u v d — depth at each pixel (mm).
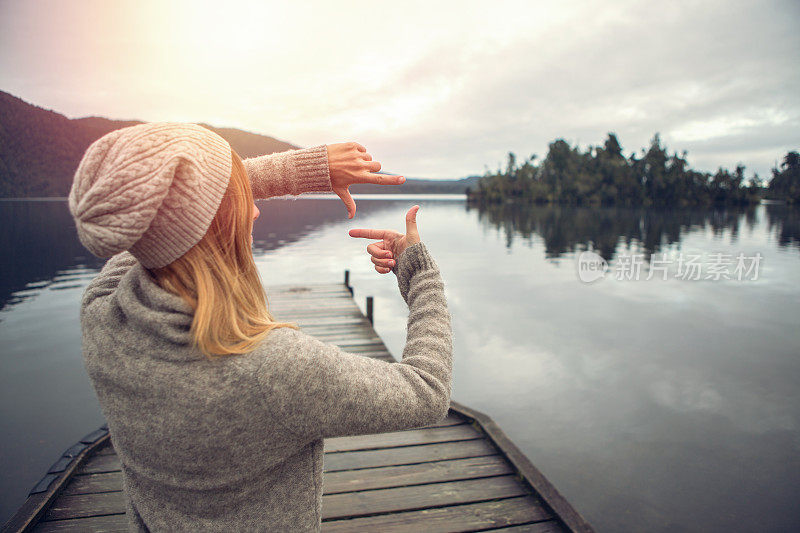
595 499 4109
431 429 3367
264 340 570
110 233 479
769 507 3988
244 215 603
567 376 7008
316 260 20266
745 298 13039
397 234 861
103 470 2781
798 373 7145
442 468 2871
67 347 8062
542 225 47844
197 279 548
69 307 11070
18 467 4469
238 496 595
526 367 7402
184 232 526
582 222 52781
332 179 735
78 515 2389
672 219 57844
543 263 20531
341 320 7242
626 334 9281
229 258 597
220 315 550
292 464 624
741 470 4551
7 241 25906
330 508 2482
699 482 4363
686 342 8781
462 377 6965
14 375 6801
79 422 5391
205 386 537
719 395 6332
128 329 575
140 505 635
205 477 576
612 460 4730
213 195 547
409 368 650
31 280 14633
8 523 2242
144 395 555
